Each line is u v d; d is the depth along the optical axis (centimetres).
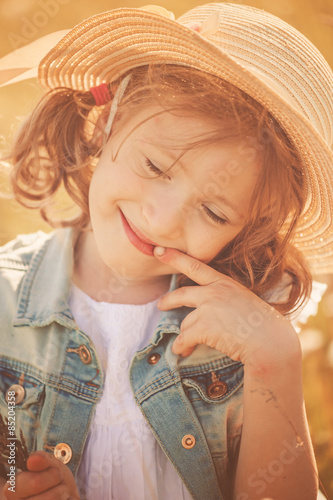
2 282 67
